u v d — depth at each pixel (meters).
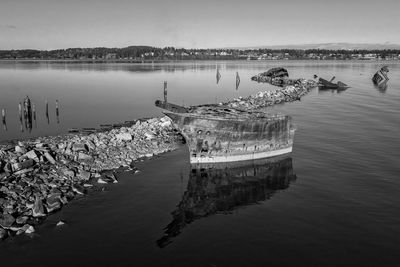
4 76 148.12
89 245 20.66
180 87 111.75
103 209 25.03
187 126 32.75
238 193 28.20
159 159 35.53
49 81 127.19
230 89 106.94
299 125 51.59
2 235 21.08
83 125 53.50
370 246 20.39
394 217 23.59
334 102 77.19
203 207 25.72
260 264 18.94
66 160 31.86
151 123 46.53
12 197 24.84
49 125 53.59
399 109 66.00
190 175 31.64
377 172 31.78
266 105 72.81
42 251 19.97
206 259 19.45
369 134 45.81
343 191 27.91
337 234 21.70
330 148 39.50
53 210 24.48
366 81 131.75
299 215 24.28
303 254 19.77
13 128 51.56
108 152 35.56
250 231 22.39
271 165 34.34
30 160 29.56
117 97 87.25
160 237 21.67
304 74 172.12
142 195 27.44
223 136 33.69
